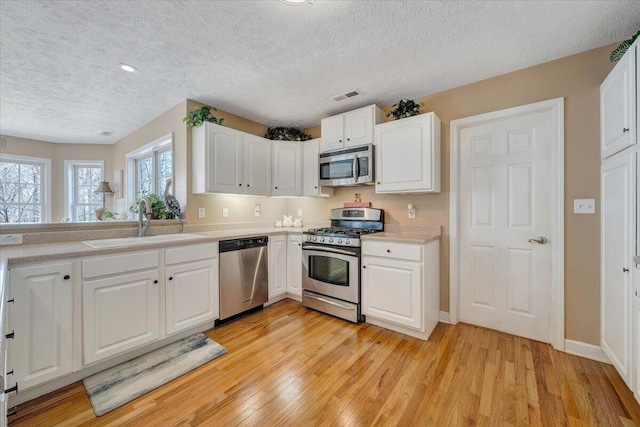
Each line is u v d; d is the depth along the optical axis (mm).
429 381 1730
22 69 2270
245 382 1734
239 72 2326
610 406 1500
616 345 1666
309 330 2471
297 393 1630
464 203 2598
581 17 1656
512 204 2365
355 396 1602
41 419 1427
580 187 2035
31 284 1536
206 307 2426
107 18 1663
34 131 3969
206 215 3033
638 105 1445
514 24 1723
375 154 2820
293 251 3232
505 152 2395
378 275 2482
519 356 2016
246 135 3150
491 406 1511
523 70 2268
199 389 1669
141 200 2543
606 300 1814
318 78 2434
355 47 1971
